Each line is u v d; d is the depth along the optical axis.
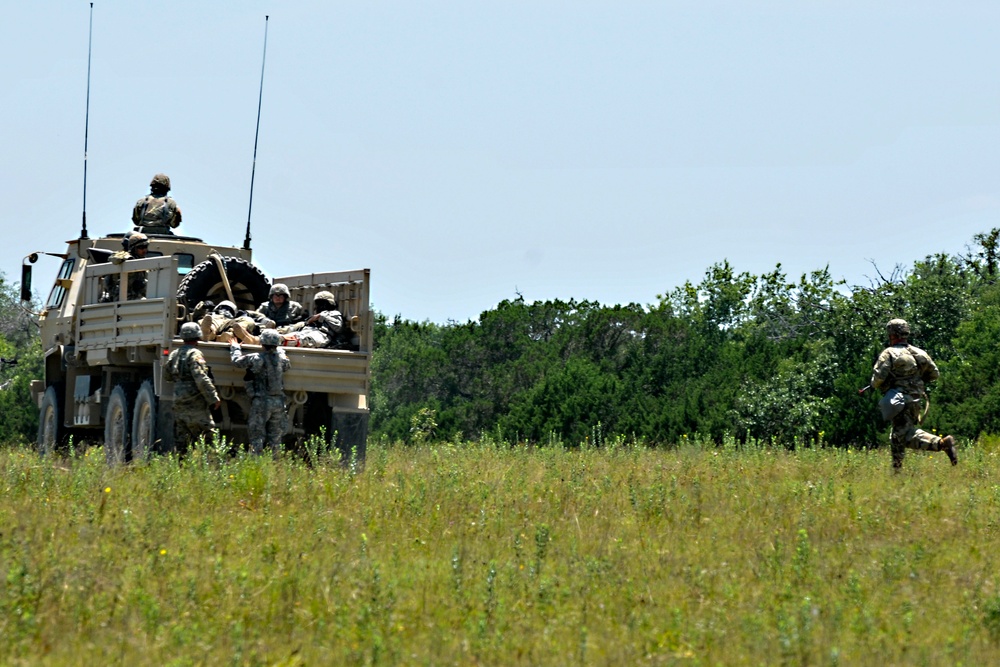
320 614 29.58
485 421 156.25
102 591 31.23
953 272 134.12
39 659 26.23
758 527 41.75
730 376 137.38
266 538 38.41
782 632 27.56
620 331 163.50
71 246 73.06
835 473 57.22
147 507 42.50
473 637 28.22
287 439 61.56
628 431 134.50
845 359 127.25
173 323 57.66
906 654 27.03
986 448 80.75
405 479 51.16
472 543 39.00
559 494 48.50
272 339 57.38
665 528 41.88
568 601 31.62
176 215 70.69
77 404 69.50
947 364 116.50
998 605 30.53
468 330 174.25
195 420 56.66
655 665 26.39
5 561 33.06
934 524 42.78
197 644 26.97
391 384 171.25
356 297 61.22
